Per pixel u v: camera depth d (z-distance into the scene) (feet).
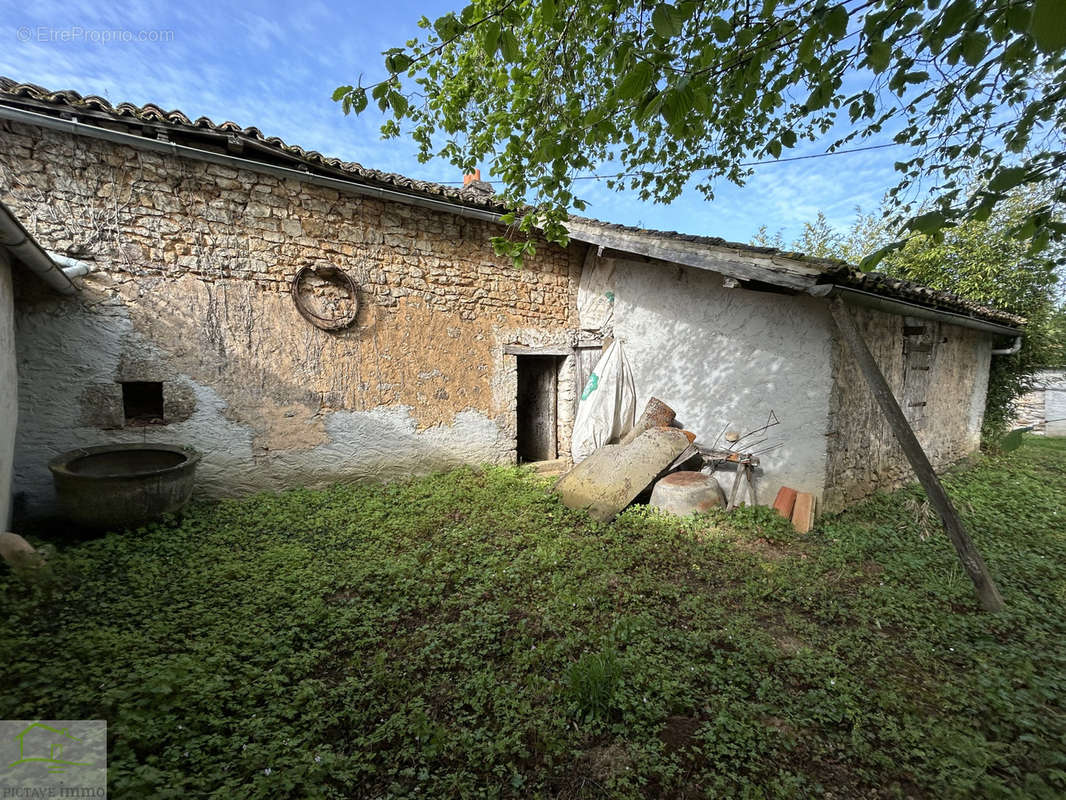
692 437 19.84
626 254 23.24
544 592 12.06
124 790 5.80
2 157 13.24
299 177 16.74
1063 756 7.11
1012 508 19.43
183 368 15.85
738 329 19.31
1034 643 10.32
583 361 25.40
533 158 11.27
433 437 21.17
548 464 24.68
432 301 20.84
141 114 13.94
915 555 14.61
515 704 7.99
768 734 7.59
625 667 8.87
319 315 18.15
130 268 14.94
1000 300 28.25
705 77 7.95
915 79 8.74
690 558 14.43
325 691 8.25
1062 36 3.41
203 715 7.25
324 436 18.49
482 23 7.41
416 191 18.66
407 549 14.20
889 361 19.69
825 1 7.28
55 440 14.23
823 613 11.38
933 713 8.22
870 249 42.04
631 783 6.73
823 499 16.98
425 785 6.59
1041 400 43.32
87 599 10.32
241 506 15.97
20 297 13.60
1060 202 6.84
